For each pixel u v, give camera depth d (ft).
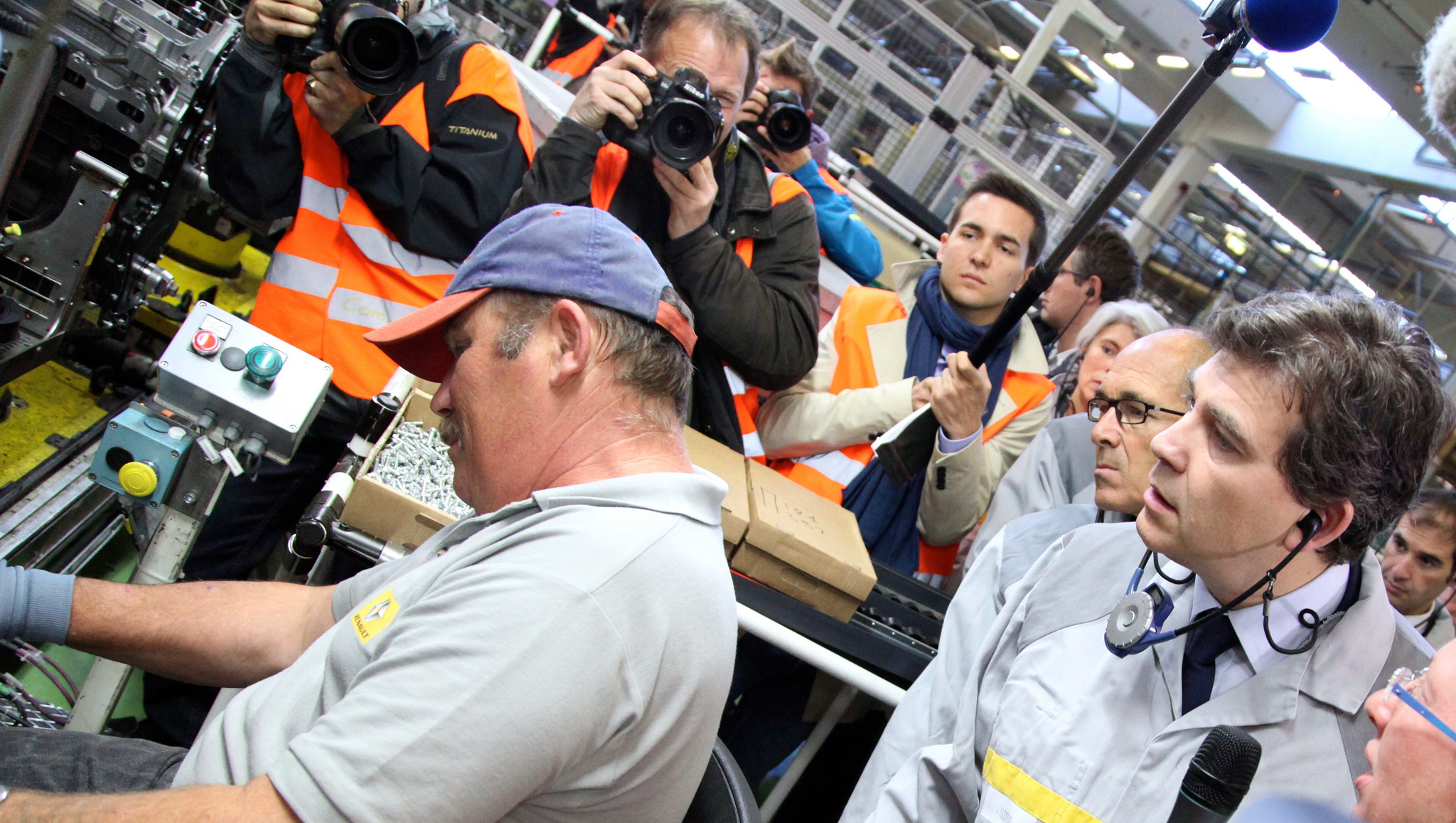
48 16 2.50
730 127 5.99
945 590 6.92
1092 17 11.49
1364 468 2.99
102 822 2.31
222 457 3.97
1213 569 3.32
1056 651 3.83
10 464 4.98
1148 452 4.89
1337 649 3.33
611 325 3.04
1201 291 15.99
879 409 6.84
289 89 5.75
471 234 6.01
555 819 2.72
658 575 2.72
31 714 4.13
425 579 2.94
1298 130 17.54
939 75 12.13
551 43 10.53
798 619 5.40
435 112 5.95
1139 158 5.06
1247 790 2.50
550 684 2.46
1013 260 7.24
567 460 3.07
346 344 5.91
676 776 2.90
